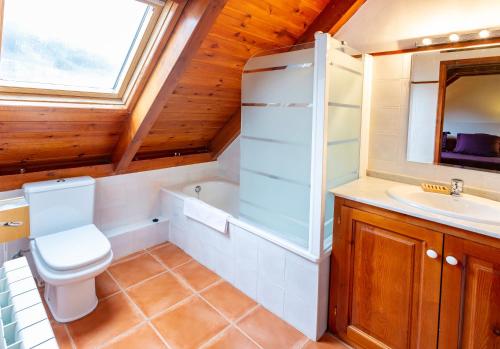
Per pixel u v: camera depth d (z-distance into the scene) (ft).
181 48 6.12
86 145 8.50
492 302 4.36
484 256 4.35
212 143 11.83
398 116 6.84
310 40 7.91
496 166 5.65
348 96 6.49
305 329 6.43
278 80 6.69
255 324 6.73
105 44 6.63
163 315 6.98
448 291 4.75
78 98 7.12
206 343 6.21
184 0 5.66
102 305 7.26
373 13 6.94
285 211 6.92
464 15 5.80
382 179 7.19
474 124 5.86
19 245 7.80
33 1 5.25
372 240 5.57
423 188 6.11
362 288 5.83
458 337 4.73
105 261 6.73
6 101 6.15
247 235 7.46
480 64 5.68
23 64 6.03
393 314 5.45
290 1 6.87
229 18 6.56
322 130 5.67
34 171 7.95
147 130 8.14
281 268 6.73
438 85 6.21
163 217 10.75
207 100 9.11
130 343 6.17
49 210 7.46
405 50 6.57
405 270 5.21
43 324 2.38
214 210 8.42
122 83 7.40
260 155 7.34
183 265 9.10
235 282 8.03
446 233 4.67
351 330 6.07
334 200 6.06
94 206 8.81
